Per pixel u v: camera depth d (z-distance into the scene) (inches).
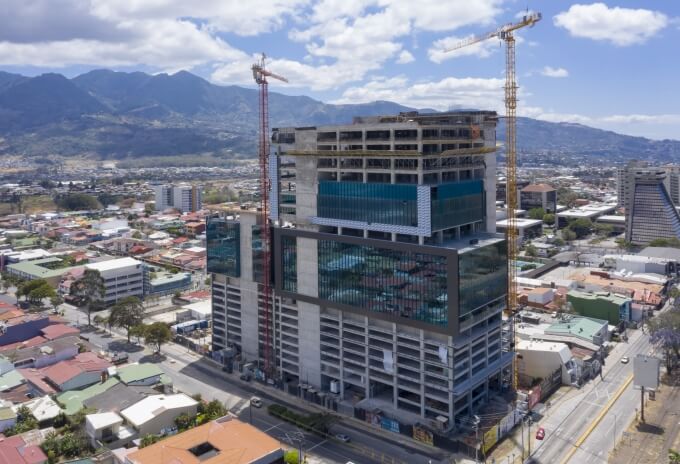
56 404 6628.9
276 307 7815.0
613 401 6879.9
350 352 6988.2
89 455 5762.8
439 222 6279.5
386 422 6358.3
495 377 7130.9
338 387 7101.4
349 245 6766.7
